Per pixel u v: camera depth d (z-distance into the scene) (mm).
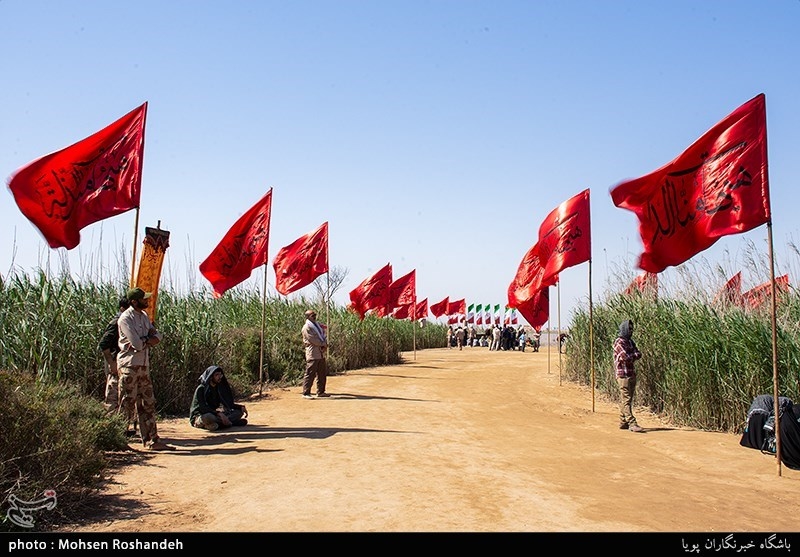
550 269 15617
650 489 7250
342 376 22203
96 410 9102
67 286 11828
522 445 9945
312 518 6004
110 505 6477
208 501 6645
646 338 14836
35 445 6578
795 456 8359
